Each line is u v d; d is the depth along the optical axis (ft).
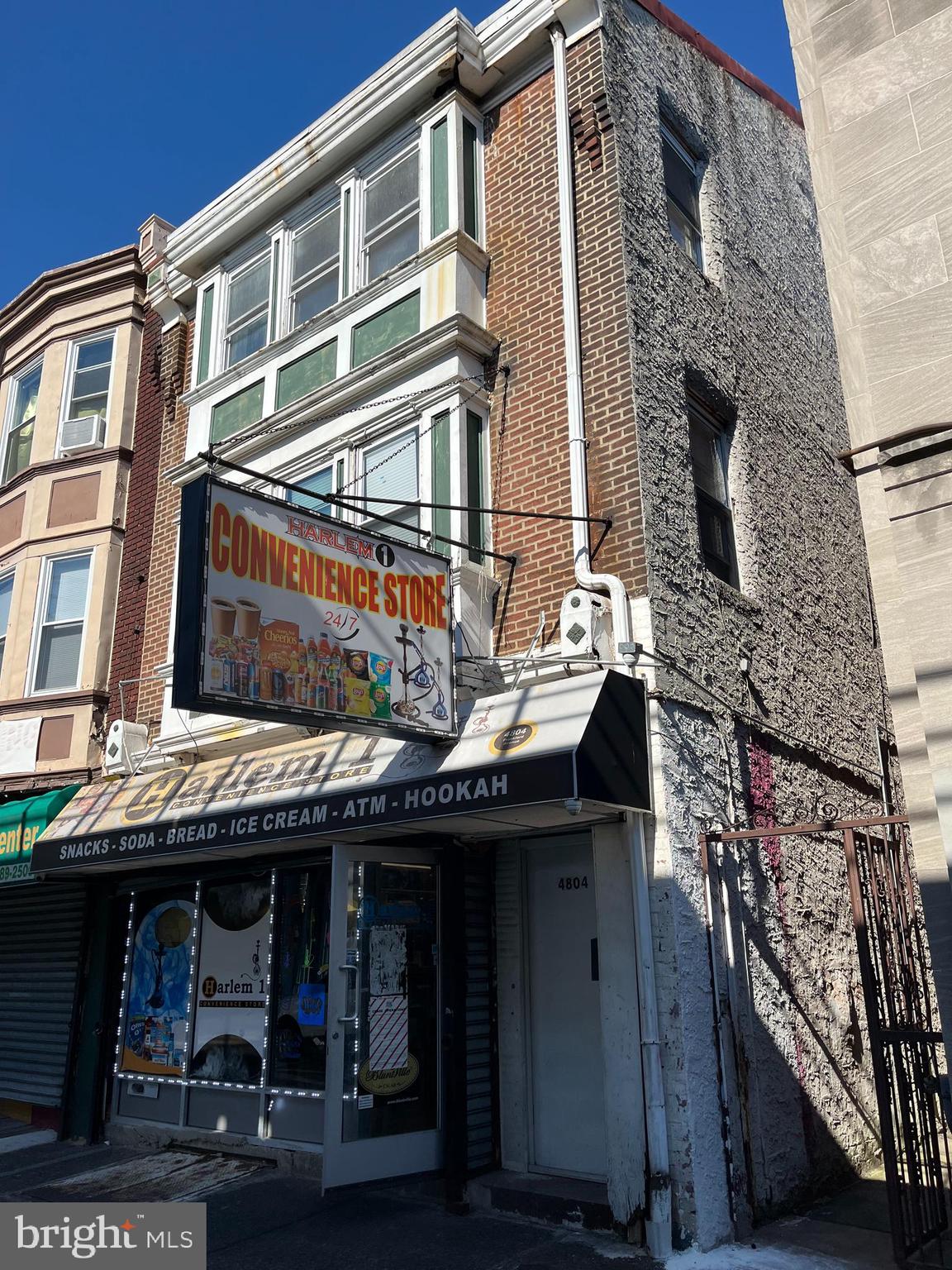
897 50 18.43
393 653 21.53
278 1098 27.12
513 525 26.55
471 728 22.33
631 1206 19.79
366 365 29.76
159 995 31.63
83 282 44.65
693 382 28.19
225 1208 23.12
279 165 35.53
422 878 24.84
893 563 16.92
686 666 23.81
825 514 35.32
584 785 19.10
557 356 26.84
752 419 31.22
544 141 29.14
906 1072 18.99
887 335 17.35
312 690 19.71
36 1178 27.07
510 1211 21.89
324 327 32.78
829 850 29.37
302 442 32.19
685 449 26.73
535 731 20.66
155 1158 28.45
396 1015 23.40
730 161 34.83
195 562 18.40
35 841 32.48
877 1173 26.27
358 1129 21.90
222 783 27.96
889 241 17.69
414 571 22.66
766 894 25.05
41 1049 35.01
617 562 23.90
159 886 32.50
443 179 30.35
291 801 24.53
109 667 39.09
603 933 21.53
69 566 41.50
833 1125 25.41
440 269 29.22
